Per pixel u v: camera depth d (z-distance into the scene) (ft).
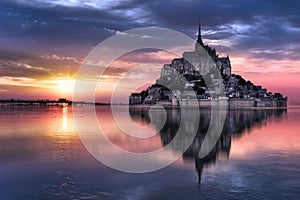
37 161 123.85
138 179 98.53
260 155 140.56
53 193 83.92
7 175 101.81
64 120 372.99
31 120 372.38
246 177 100.07
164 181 96.27
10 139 193.88
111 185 91.66
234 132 252.01
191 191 86.12
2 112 609.01
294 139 202.69
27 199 79.51
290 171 107.55
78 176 101.19
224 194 83.61
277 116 523.70
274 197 80.59
